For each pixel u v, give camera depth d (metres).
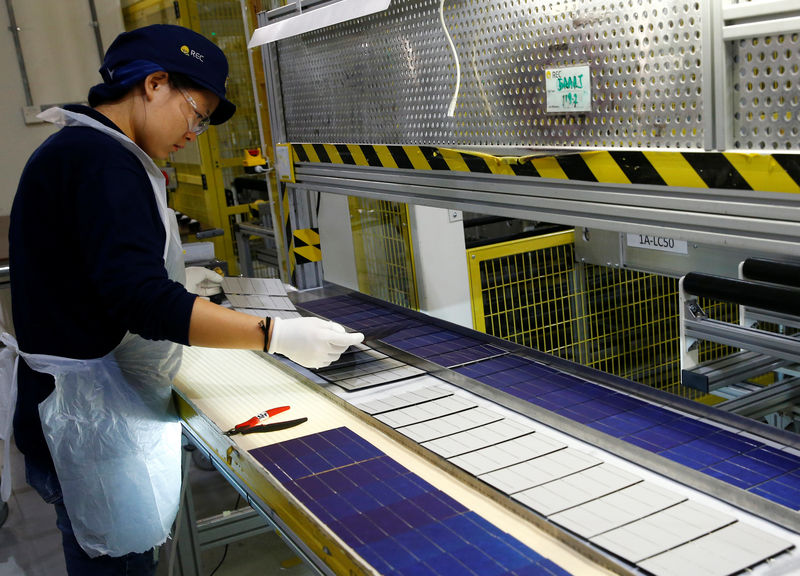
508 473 1.33
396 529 1.20
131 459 1.88
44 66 5.11
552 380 1.78
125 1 5.52
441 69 1.90
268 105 2.89
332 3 2.16
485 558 1.09
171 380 1.98
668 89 1.32
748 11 1.14
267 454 1.52
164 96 1.68
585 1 1.45
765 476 1.25
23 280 1.69
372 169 2.29
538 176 1.64
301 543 1.34
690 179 1.30
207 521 2.57
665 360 3.55
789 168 1.12
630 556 1.05
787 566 1.02
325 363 1.72
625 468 1.33
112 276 1.49
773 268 1.58
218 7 4.90
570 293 3.33
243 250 4.85
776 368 1.68
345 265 3.47
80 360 1.74
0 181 5.08
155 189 1.74
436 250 3.02
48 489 1.90
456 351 2.05
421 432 1.54
